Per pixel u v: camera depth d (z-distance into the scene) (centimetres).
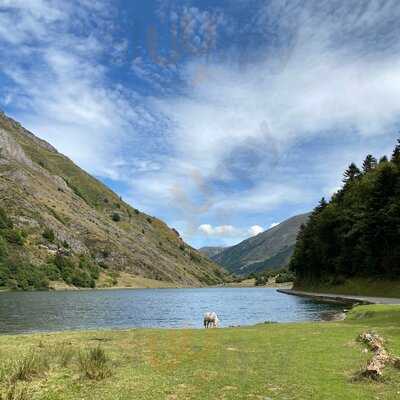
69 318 5519
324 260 12175
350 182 13400
